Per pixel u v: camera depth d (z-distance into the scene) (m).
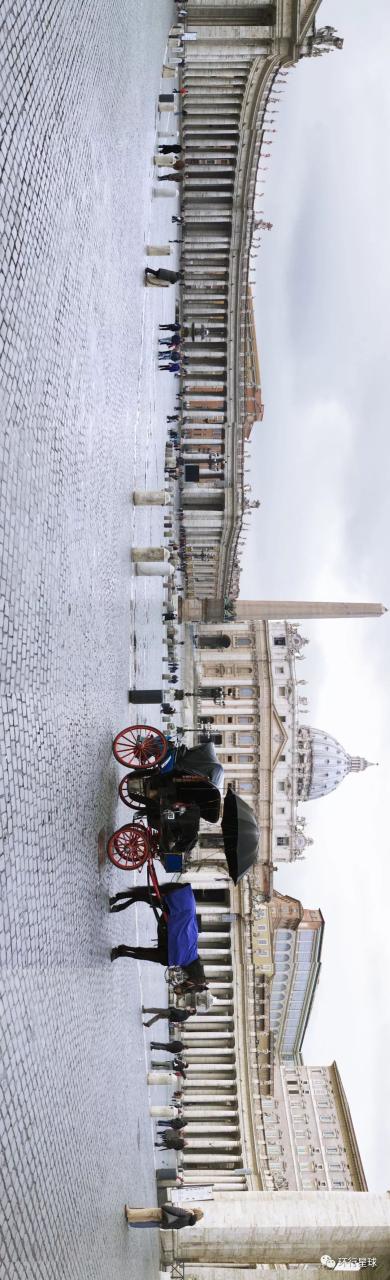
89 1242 15.72
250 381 89.75
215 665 111.19
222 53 61.84
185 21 59.59
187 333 71.12
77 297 15.79
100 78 19.58
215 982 84.00
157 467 39.22
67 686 14.78
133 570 27.08
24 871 11.66
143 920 30.53
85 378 16.75
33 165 12.07
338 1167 97.06
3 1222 9.95
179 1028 61.03
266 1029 84.31
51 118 13.33
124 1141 22.91
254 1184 72.69
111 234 21.33
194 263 77.56
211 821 20.17
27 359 11.64
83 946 16.47
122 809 22.88
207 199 74.69
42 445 12.61
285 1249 36.69
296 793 112.94
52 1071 13.13
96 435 18.38
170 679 46.19
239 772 111.56
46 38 12.88
